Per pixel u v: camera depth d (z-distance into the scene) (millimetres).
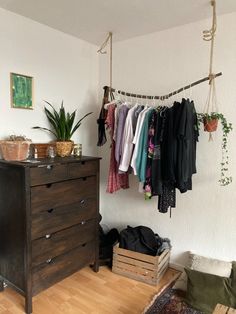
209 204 2326
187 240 2479
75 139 2773
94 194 2371
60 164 2010
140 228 2555
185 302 2035
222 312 1386
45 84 2428
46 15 2186
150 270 2283
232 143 2172
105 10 2090
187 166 1968
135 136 2166
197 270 2188
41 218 1907
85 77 2818
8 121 2170
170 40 2424
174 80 2432
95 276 2416
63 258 2119
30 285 1868
